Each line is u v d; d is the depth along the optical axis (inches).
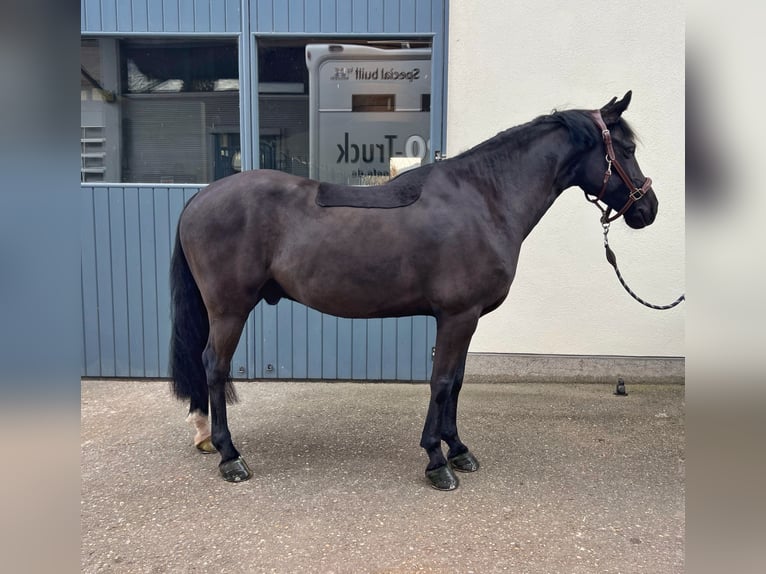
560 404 132.7
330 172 144.8
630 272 144.8
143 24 138.8
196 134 144.6
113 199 142.6
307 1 137.2
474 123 141.4
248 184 93.0
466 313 89.2
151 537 76.6
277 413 125.3
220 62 141.7
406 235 87.8
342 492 89.6
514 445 109.6
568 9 137.3
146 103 143.6
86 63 141.5
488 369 147.9
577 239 143.9
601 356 147.9
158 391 139.8
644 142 141.9
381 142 143.6
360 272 88.8
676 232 143.3
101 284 145.0
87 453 104.3
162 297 145.4
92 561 71.1
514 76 139.6
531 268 145.0
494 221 89.7
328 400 133.9
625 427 119.2
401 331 144.9
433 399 91.0
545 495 89.5
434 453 91.4
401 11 137.3
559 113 94.7
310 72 141.0
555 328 147.2
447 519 81.7
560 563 71.6
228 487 91.1
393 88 141.4
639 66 139.1
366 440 110.9
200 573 68.9
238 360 146.9
